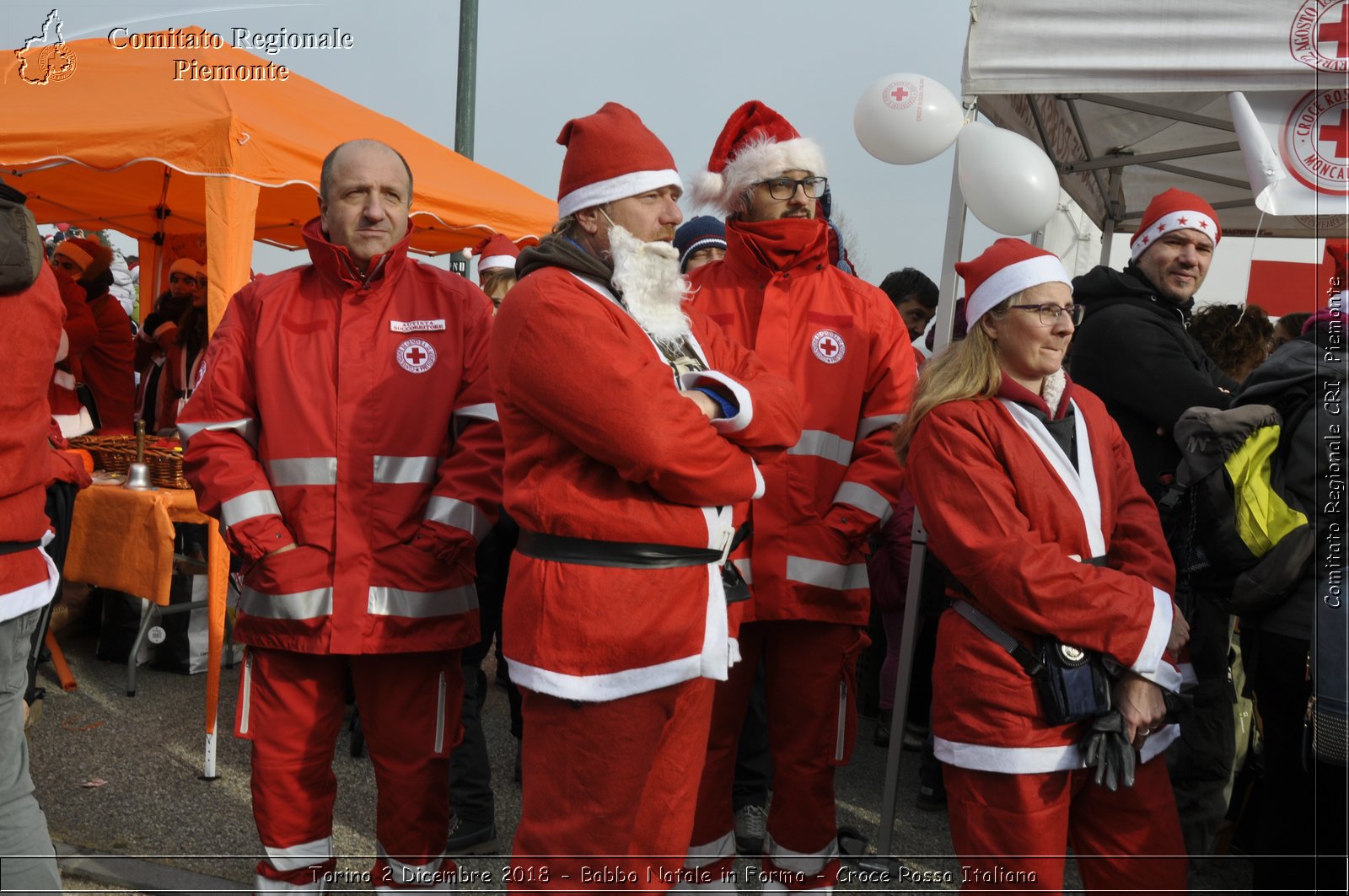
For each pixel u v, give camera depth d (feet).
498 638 15.99
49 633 15.42
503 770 13.32
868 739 15.67
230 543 8.39
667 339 6.98
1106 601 7.06
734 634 7.65
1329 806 8.14
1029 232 10.83
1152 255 10.59
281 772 8.49
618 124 7.23
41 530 7.87
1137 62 9.87
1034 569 7.09
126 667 16.88
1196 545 8.71
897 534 13.58
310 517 8.46
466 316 8.86
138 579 14.02
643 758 6.65
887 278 17.02
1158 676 7.21
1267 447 8.26
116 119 12.84
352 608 8.38
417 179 17.48
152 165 19.39
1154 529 7.91
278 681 8.53
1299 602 8.08
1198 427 8.53
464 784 10.91
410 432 8.61
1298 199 9.59
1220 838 11.29
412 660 8.64
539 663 6.60
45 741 13.43
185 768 12.78
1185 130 16.28
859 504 9.08
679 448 6.38
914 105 10.69
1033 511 7.43
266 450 8.62
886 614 14.07
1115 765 7.09
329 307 8.74
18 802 7.64
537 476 6.77
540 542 6.79
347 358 8.55
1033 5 10.18
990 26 10.36
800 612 8.87
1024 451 7.54
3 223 7.32
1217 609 9.48
